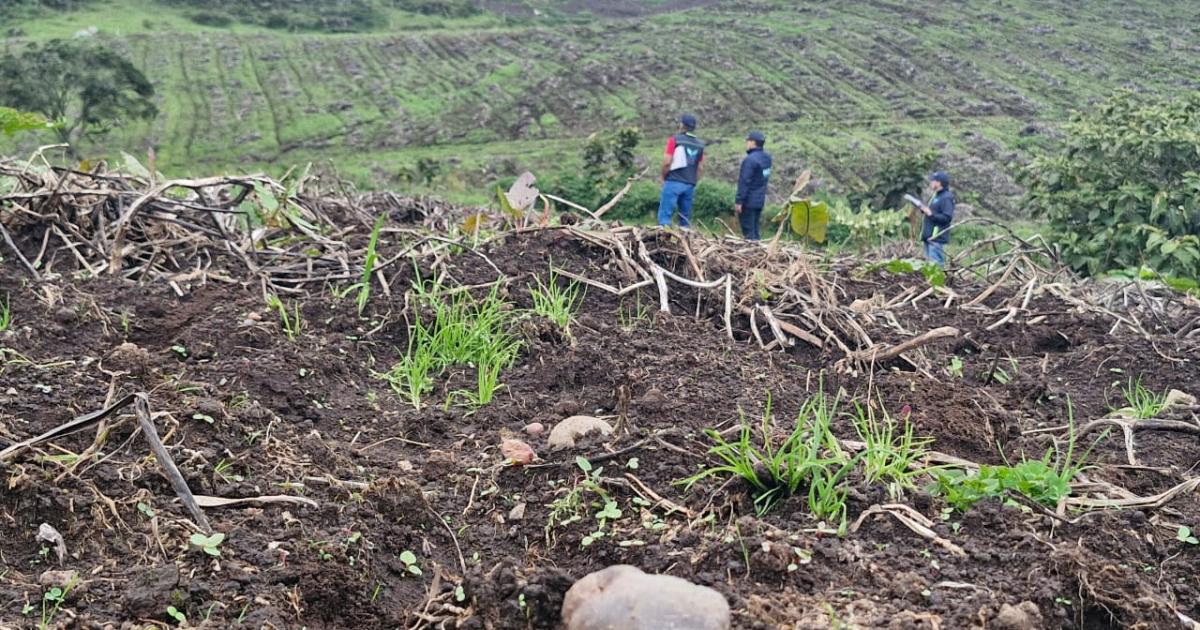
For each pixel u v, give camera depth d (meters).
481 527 2.78
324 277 4.44
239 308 4.04
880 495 2.72
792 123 41.91
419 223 5.95
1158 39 51.59
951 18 56.81
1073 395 4.02
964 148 36.25
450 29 67.50
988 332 4.72
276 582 2.39
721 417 3.37
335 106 47.06
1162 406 3.71
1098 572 2.41
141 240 4.64
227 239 4.73
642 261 4.86
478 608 2.32
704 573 2.43
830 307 4.51
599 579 2.25
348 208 5.52
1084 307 5.02
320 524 2.64
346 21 67.44
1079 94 43.97
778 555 2.42
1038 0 58.91
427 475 3.01
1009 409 3.77
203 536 2.48
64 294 3.95
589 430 3.16
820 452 3.00
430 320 4.06
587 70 52.00
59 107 37.12
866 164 34.97
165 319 3.94
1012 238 6.23
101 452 2.76
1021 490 2.79
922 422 3.39
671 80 49.62
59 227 4.56
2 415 2.92
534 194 5.38
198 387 3.25
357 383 3.65
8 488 2.51
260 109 46.31
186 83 50.12
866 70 49.19
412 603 2.47
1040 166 11.89
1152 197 11.05
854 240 13.30
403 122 44.59
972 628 2.22
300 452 3.01
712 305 4.55
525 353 3.96
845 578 2.42
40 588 2.30
